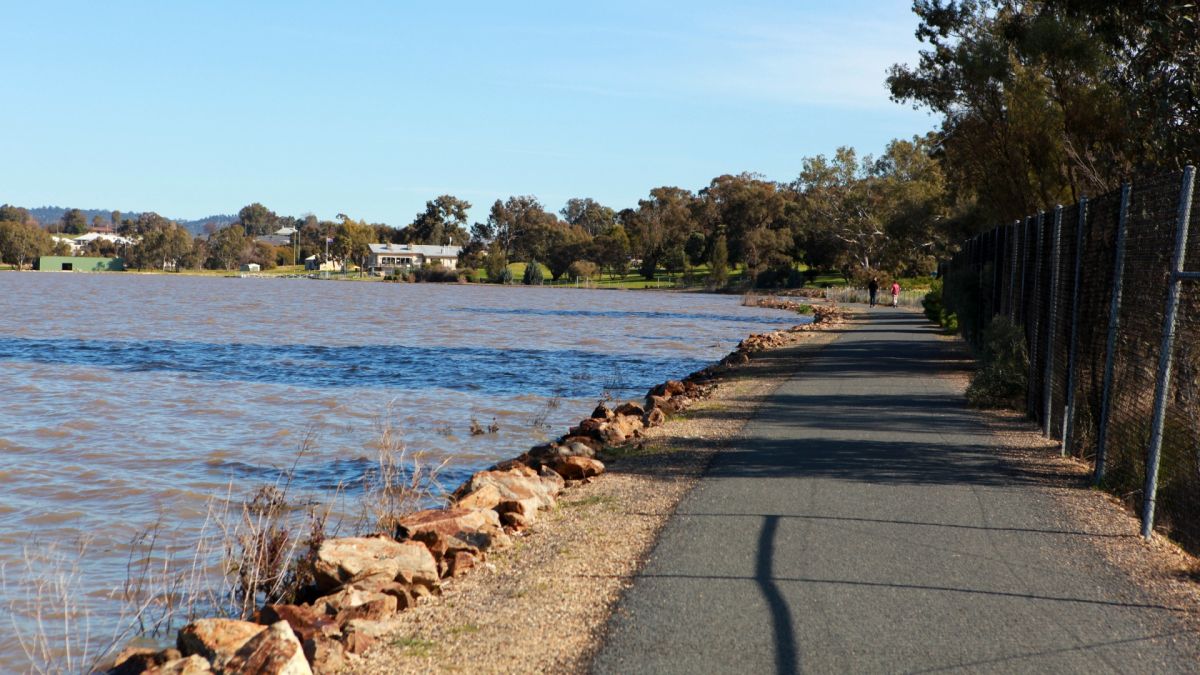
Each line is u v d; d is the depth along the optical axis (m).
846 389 17.56
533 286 141.00
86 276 163.88
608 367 28.38
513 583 6.79
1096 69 23.58
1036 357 13.59
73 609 7.73
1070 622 5.75
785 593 6.21
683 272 131.62
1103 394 9.89
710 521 8.01
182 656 5.70
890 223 82.69
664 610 5.94
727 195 142.25
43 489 11.85
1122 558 7.05
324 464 13.49
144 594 8.05
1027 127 27.17
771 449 11.41
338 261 197.62
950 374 20.23
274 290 110.06
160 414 18.00
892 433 12.52
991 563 6.87
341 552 7.07
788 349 28.20
